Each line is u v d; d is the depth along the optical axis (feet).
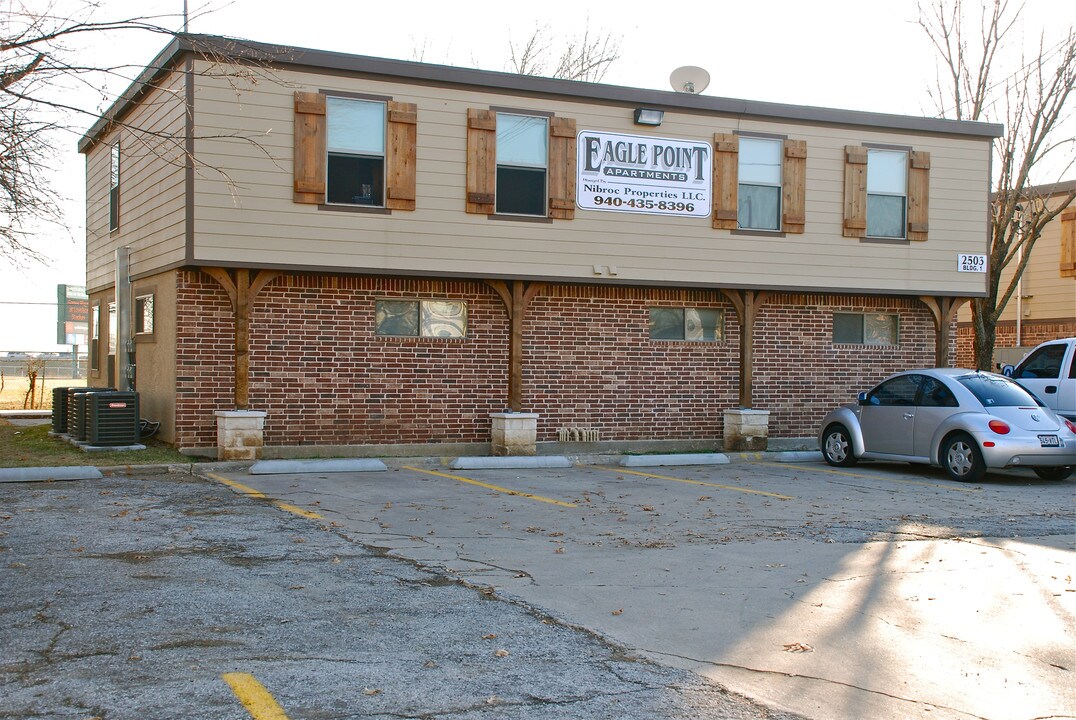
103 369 69.05
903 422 51.31
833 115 62.03
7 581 24.32
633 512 37.52
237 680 17.40
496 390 56.90
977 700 17.53
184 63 49.67
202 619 21.31
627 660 19.36
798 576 26.78
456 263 54.60
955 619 22.65
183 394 50.88
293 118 51.29
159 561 26.91
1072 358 54.08
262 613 21.94
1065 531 34.04
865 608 23.54
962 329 93.30
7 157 38.68
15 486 41.65
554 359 58.13
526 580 25.94
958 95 75.41
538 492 42.98
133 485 42.55
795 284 61.82
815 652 20.16
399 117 53.16
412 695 16.93
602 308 59.16
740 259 60.59
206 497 39.11
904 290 64.18
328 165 52.47
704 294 61.57
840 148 62.69
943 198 65.05
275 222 51.01
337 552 28.81
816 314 63.98
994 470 53.72
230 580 24.91
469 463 52.01
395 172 53.21
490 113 54.90
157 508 36.01
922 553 29.96
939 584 25.96
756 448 60.64
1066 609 23.56
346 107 52.70
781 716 16.56
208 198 49.73
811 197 62.18
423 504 38.86
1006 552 30.19
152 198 55.67
